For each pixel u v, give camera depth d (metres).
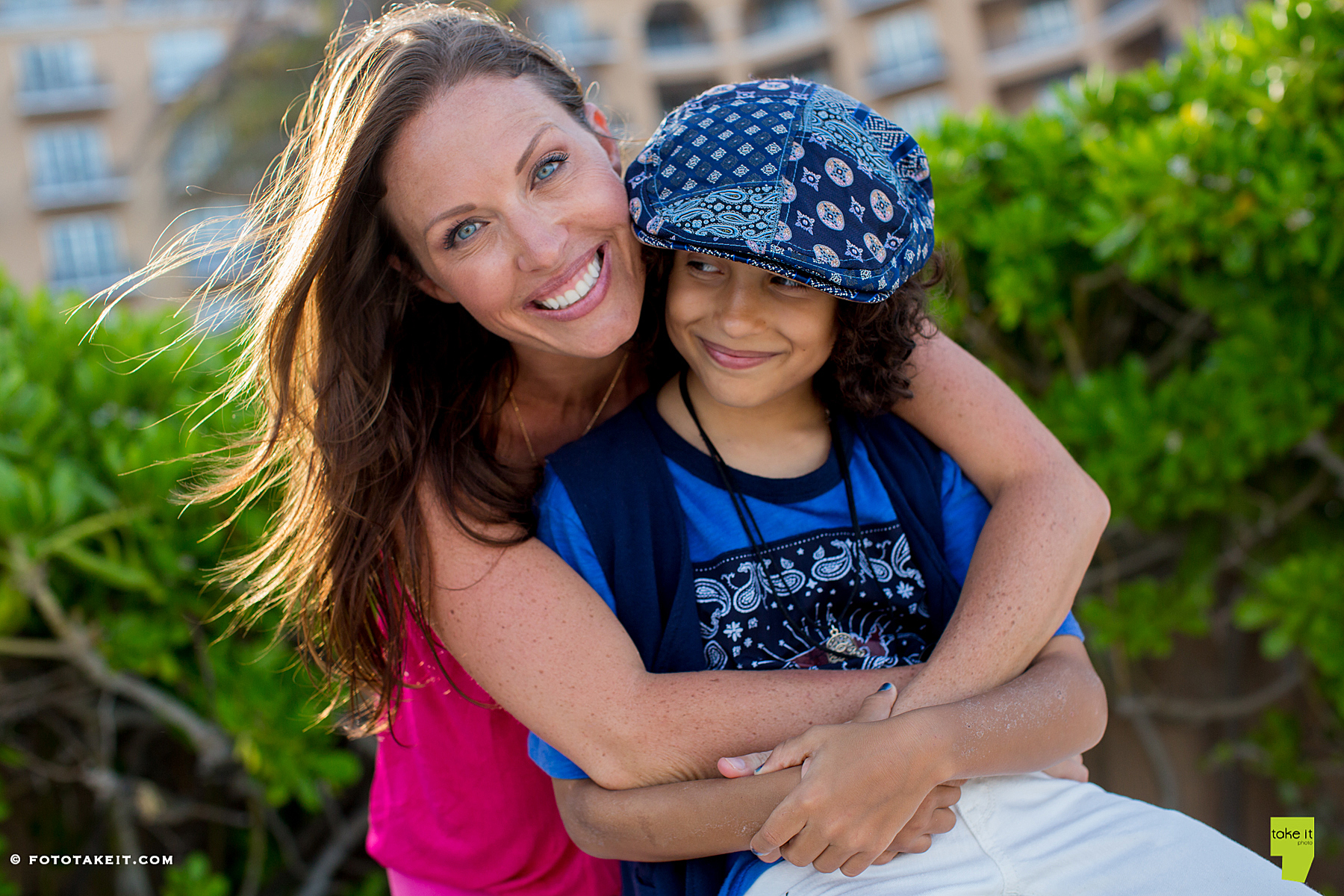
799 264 1.18
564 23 31.16
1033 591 1.30
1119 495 2.91
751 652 1.37
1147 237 2.72
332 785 2.96
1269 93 2.68
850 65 32.06
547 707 1.27
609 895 1.63
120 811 3.10
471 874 1.62
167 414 2.84
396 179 1.31
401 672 1.45
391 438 1.39
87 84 28.91
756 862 1.31
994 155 3.04
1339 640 2.82
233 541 2.68
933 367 1.48
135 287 1.57
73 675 2.96
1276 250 2.70
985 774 1.22
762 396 1.33
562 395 1.61
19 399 2.63
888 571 1.41
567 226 1.30
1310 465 3.06
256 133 15.95
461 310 1.50
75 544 2.71
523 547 1.35
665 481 1.40
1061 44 30.05
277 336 1.43
